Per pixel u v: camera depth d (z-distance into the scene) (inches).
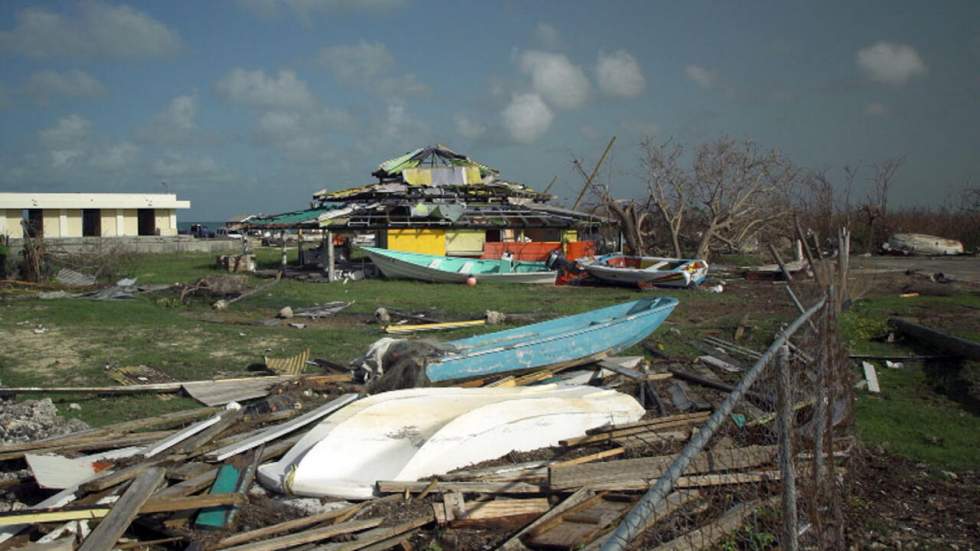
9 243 1254.9
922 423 388.5
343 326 734.5
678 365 517.0
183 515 263.4
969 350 502.0
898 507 280.7
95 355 566.6
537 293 1011.9
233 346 609.9
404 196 1476.4
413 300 928.9
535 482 287.9
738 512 248.4
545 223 1392.7
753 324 686.5
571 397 379.6
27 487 288.0
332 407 376.5
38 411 383.6
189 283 1023.0
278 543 238.2
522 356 471.2
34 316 743.1
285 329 701.9
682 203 1380.4
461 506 265.1
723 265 1326.3
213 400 427.2
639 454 318.3
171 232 2522.1
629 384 460.8
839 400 307.7
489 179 1667.1
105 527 239.8
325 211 1391.5
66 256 1204.5
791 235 1320.1
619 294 997.2
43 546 231.3
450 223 1339.8
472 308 856.9
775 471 274.1
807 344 299.7
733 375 494.3
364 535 246.5
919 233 1740.9
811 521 213.2
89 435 346.6
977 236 1765.5
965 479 311.9
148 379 492.4
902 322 610.9
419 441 319.9
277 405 401.1
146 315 773.9
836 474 266.5
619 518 249.6
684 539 233.1
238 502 264.8
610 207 1395.2
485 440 318.3
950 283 1023.0
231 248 2187.5
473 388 403.2
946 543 250.2
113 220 2401.6
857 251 1674.5
